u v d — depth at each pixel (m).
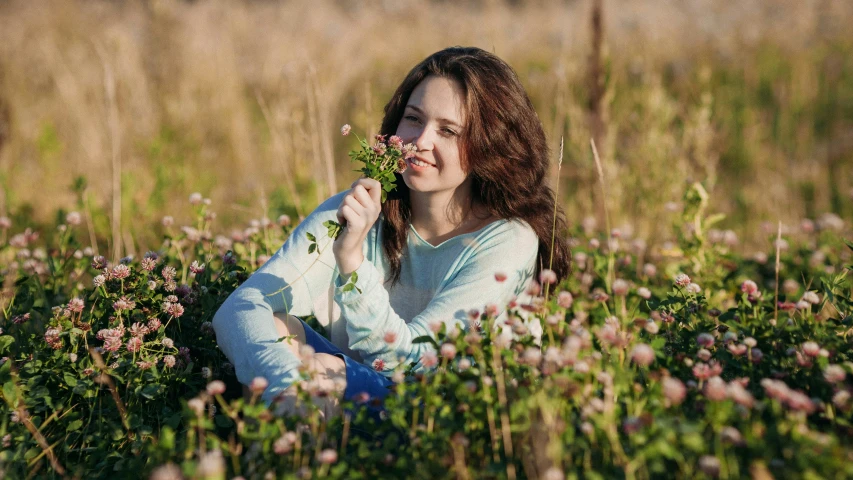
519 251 2.44
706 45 9.22
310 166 4.62
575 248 3.43
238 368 2.25
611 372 1.96
